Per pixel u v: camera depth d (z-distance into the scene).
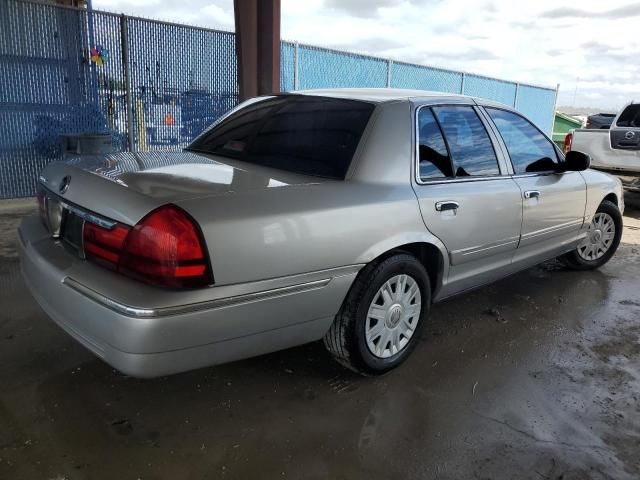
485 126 3.64
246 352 2.45
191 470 2.28
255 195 2.39
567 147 9.25
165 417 2.62
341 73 10.11
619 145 8.52
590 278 5.09
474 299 4.41
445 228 3.13
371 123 2.94
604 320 4.11
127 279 2.20
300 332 2.62
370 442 2.52
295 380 3.01
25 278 2.84
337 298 2.68
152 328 2.10
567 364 3.38
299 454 2.41
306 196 2.53
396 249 2.97
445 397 2.93
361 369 2.96
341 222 2.60
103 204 2.32
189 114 7.77
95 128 7.02
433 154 3.19
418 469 2.36
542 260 4.34
